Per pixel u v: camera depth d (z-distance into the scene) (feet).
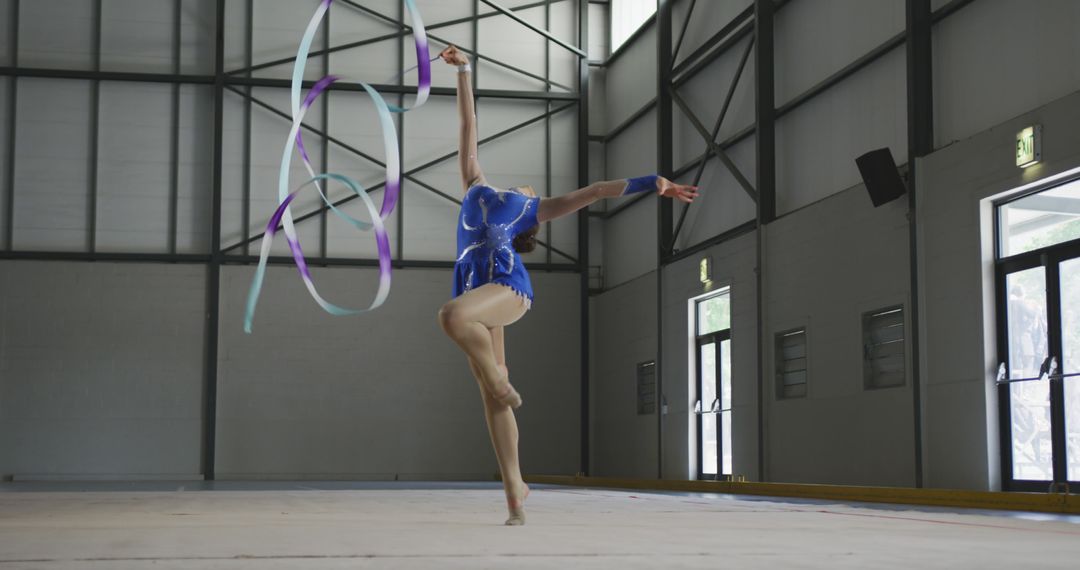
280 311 69.51
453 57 14.61
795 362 48.55
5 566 7.57
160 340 68.08
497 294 12.55
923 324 38.91
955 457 37.01
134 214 68.39
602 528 12.67
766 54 52.21
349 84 70.33
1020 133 34.14
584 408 72.33
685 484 54.65
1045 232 34.01
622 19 72.43
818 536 11.51
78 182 68.08
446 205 71.36
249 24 69.77
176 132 69.10
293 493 35.88
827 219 45.62
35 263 67.31
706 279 57.11
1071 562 8.32
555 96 72.28
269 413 68.85
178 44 69.36
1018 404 34.96
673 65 63.21
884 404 41.16
